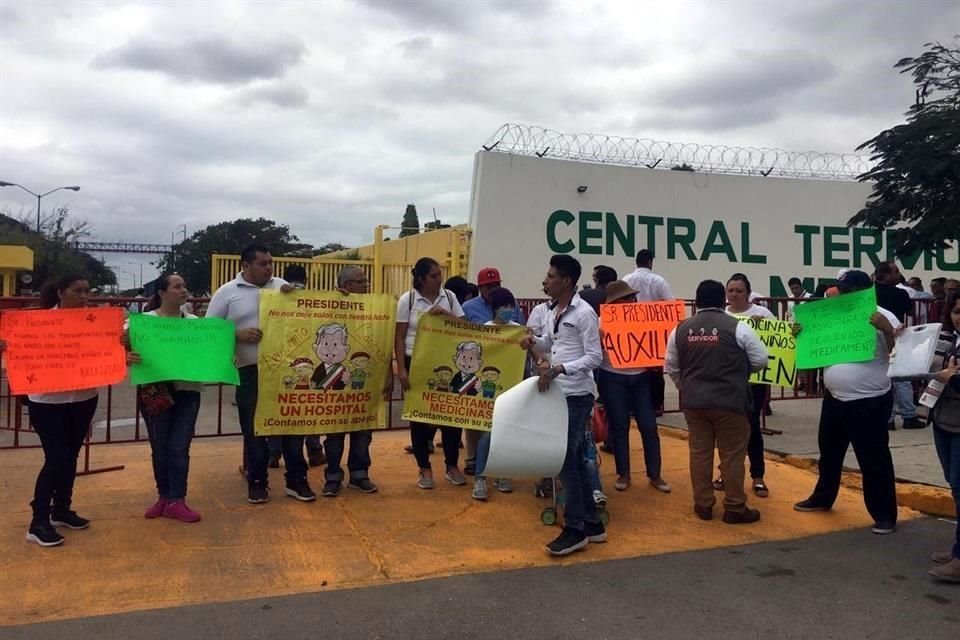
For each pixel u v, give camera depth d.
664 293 8.30
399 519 5.73
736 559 5.05
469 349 6.39
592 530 5.32
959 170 12.59
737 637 3.86
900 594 4.45
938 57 13.19
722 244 18.03
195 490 6.42
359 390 6.26
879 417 5.59
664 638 3.84
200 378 5.43
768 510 6.15
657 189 17.45
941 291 12.95
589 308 5.28
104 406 11.66
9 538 5.15
